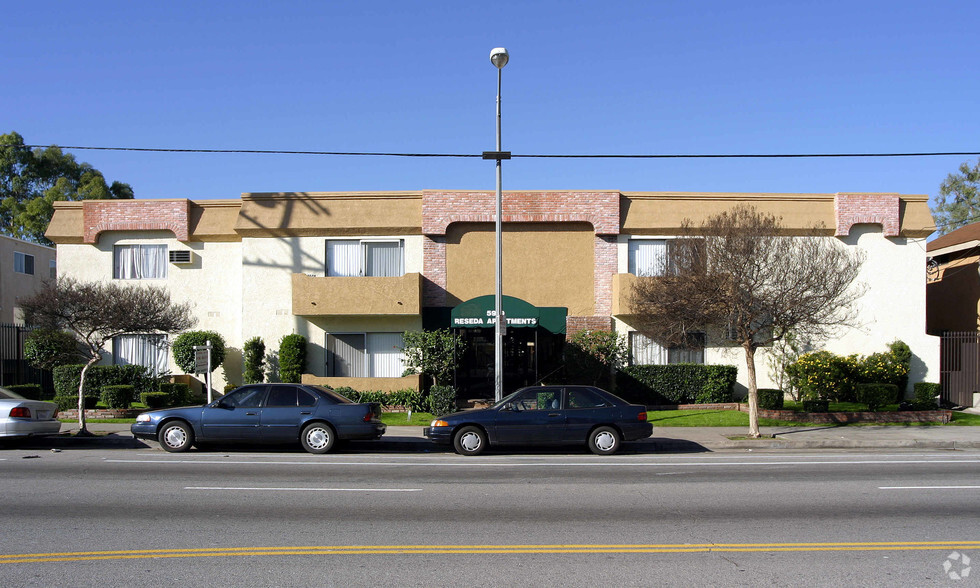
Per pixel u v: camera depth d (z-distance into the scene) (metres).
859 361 20.92
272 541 7.17
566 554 6.75
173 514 8.38
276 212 21.33
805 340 21.20
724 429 17.12
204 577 6.00
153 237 22.30
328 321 21.17
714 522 8.06
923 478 11.13
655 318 17.86
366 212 21.44
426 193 21.41
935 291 27.03
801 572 6.20
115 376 20.41
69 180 45.81
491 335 22.22
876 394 18.91
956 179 43.28
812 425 17.92
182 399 20.48
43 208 42.50
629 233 21.80
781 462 12.99
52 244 44.53
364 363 21.23
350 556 6.66
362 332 21.23
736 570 6.26
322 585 5.82
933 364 21.59
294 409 13.86
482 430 13.80
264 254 21.34
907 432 16.78
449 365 19.97
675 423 17.84
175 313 17.39
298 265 21.33
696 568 6.31
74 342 20.88
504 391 21.86
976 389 21.91
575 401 14.02
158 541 7.15
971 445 15.35
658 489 10.10
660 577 6.06
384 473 11.48
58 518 8.16
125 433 16.02
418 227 21.41
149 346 22.17
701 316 15.70
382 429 14.22
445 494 9.67
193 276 22.19
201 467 12.05
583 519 8.20
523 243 21.83
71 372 20.28
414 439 15.50
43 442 15.27
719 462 12.95
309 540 7.23
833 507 8.88
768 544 7.12
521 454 14.09
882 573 6.18
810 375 19.89
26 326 21.72
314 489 10.02
